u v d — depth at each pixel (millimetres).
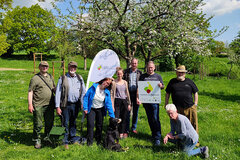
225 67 29312
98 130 4656
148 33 6465
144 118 7008
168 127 5918
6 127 5957
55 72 22859
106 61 6043
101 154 4020
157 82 4785
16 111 7969
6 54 48500
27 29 44656
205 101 11086
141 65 36000
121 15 6250
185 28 6469
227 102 10852
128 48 6863
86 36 6617
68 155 4094
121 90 5121
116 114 5070
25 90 12883
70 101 4555
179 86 4547
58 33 7098
